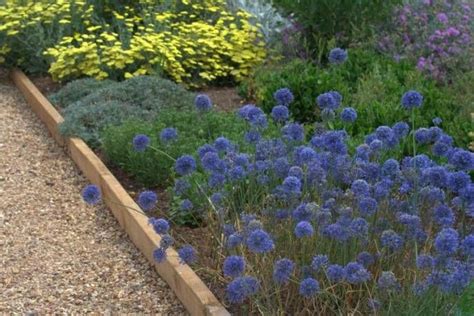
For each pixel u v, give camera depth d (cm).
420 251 407
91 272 512
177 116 661
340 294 401
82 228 575
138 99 748
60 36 911
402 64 782
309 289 367
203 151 468
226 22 960
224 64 893
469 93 716
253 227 397
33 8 930
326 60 870
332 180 438
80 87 806
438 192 394
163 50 828
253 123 475
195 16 950
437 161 541
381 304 375
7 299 483
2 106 852
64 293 488
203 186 518
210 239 493
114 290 489
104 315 462
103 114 714
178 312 459
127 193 579
